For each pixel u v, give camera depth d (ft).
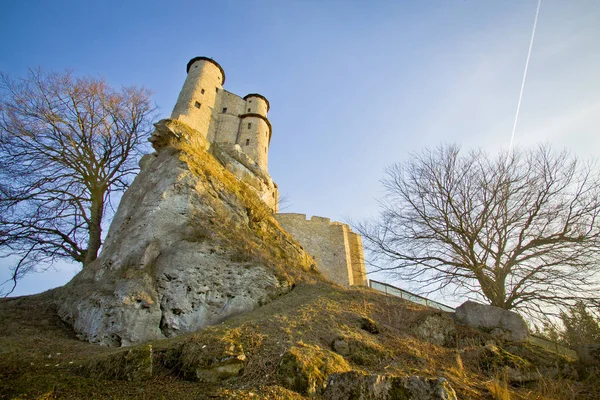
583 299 34.86
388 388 16.26
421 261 45.62
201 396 16.67
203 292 35.68
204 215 47.60
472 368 24.39
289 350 20.29
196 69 136.05
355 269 100.53
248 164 99.50
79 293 37.70
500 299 39.75
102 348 27.14
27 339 27.43
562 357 27.53
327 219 101.40
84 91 64.44
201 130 119.34
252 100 144.05
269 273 41.78
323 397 17.33
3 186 50.78
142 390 17.29
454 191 47.88
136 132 71.46
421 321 32.09
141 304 32.04
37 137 56.75
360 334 27.07
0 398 15.55
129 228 44.19
